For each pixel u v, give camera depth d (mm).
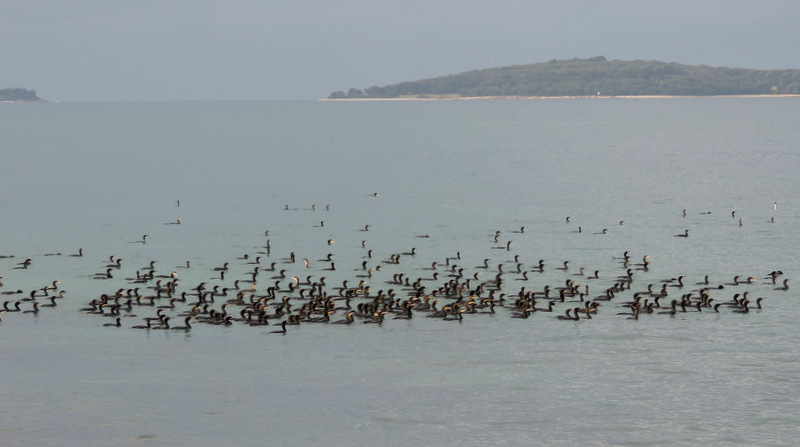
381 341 65562
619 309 73812
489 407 53281
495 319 70938
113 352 63062
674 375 58469
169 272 87500
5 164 195500
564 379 57781
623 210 126188
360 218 121625
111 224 116312
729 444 48312
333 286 81812
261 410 52688
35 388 55875
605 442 48531
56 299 77250
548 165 193375
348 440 48719
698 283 81938
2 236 107125
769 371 58969
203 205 134125
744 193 141625
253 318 71062
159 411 52406
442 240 104938
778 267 88500
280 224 116812
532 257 94688
